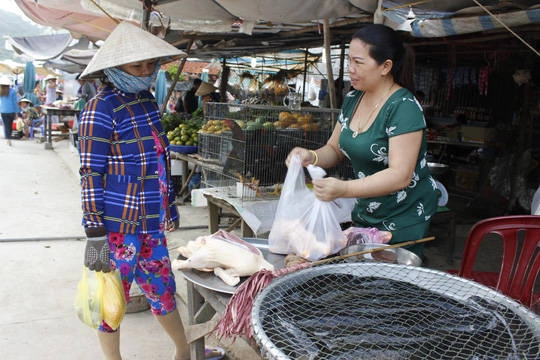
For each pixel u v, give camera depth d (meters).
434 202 2.03
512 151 6.36
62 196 7.04
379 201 1.99
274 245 1.92
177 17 4.34
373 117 1.88
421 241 1.80
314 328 1.16
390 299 1.33
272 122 3.77
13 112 13.23
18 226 5.40
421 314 1.25
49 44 9.92
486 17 3.62
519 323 1.18
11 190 7.21
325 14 3.84
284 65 14.52
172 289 2.40
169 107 15.08
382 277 1.47
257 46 8.03
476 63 7.36
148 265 2.30
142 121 2.14
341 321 1.20
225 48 8.03
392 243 1.99
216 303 1.62
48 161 10.20
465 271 2.20
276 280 1.38
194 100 10.44
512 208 6.21
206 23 4.80
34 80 16.58
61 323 3.23
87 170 2.00
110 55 1.97
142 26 3.66
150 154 2.15
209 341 2.97
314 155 2.06
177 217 2.45
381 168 1.96
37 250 4.65
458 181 7.35
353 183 1.71
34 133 14.64
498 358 1.03
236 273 1.64
